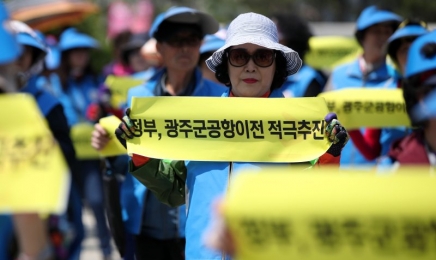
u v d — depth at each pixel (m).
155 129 6.47
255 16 6.70
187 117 6.42
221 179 6.33
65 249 6.26
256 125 6.34
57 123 7.34
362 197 3.65
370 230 3.67
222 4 34.03
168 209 8.65
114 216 8.71
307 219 3.69
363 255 3.68
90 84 15.38
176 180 6.82
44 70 14.91
